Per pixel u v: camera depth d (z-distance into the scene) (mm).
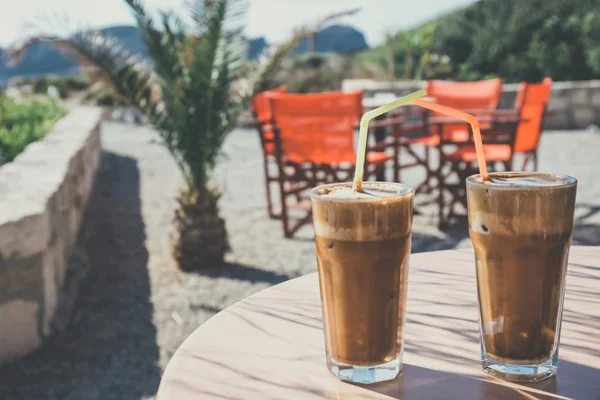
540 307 918
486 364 965
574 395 891
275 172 8531
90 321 3840
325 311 971
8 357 3344
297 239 5418
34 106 9867
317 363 1014
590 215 5660
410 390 918
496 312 937
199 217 4703
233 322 1191
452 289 1337
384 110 958
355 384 942
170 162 9758
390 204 921
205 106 4617
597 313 1187
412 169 8555
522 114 5309
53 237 4023
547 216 892
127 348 3473
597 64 15758
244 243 5340
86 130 7684
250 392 916
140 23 4449
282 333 1134
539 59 16578
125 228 6035
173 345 3490
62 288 4266
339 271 935
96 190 7848
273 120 5215
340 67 16172
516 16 17266
